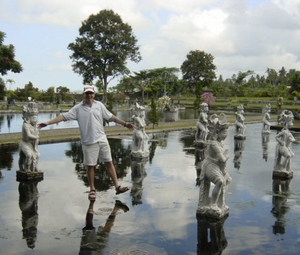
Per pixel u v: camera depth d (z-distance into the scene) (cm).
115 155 1361
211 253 522
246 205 752
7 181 929
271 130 2500
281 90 7275
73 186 888
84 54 4878
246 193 845
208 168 665
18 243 548
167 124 2658
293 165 1206
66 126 2803
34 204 741
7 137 1680
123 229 608
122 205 739
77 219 655
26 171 955
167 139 1897
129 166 1155
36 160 968
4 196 797
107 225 625
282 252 531
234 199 796
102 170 1077
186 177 1008
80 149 1473
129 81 8112
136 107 1305
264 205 754
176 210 711
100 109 765
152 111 2336
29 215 674
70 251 522
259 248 543
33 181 934
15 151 1384
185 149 1541
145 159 1284
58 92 6669
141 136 1294
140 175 1028
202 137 1628
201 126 1619
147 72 8419
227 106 5588
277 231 611
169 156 1359
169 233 594
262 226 633
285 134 996
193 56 8006
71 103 5441
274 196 822
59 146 1551
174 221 650
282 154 996
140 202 762
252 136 2103
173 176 1020
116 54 4941
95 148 761
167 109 3212
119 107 5434
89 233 589
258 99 6531
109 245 544
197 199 788
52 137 1730
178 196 812
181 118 3697
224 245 551
